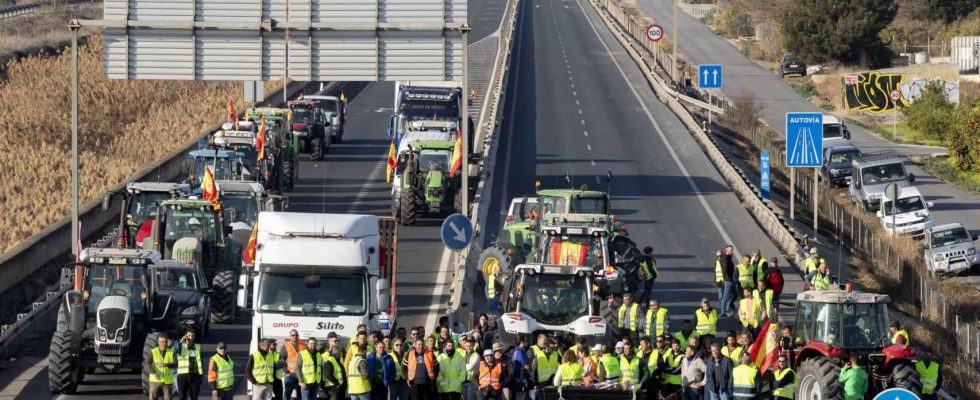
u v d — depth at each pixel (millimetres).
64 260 158375
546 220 139500
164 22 135750
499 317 112188
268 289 101500
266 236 104812
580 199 152000
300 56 136875
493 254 140625
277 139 194375
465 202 134250
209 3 136500
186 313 115750
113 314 102500
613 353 102125
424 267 154750
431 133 198750
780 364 96312
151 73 137375
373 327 102750
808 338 94625
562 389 91688
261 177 182000
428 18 136500
